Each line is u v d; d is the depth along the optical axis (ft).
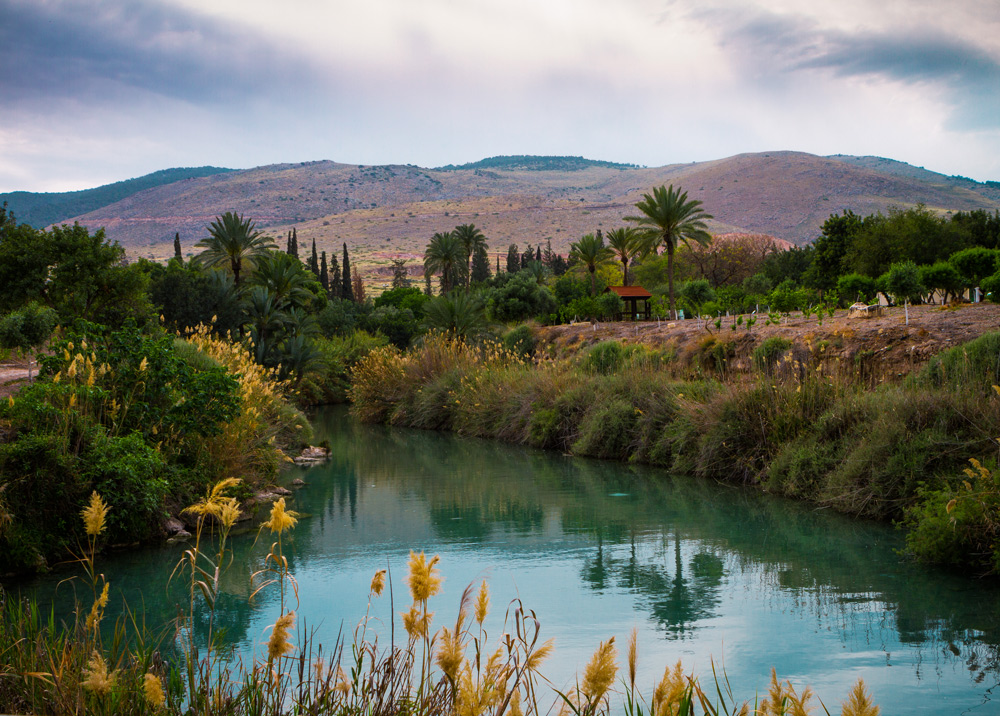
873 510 39.06
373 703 10.99
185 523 38.40
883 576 28.86
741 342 77.41
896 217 165.48
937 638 22.02
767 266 237.04
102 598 9.81
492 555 32.81
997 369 43.27
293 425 72.33
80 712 9.82
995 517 28.96
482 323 138.41
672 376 73.20
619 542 35.06
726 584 27.94
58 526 31.60
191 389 41.06
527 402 80.53
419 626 8.73
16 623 14.39
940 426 38.47
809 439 46.78
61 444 32.42
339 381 153.89
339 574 29.91
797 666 19.99
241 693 10.75
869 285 110.93
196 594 26.94
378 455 71.72
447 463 64.95
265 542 35.99
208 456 41.52
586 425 68.69
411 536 36.86
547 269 284.41
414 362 109.19
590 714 6.77
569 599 26.16
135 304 94.94
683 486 50.44
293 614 9.42
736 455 52.13
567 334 125.08
